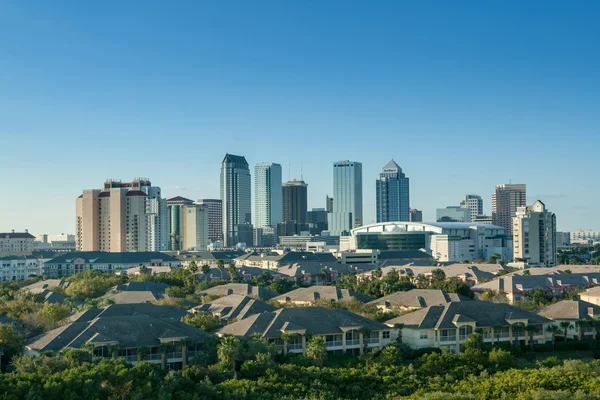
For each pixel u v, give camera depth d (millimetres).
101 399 117375
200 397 120125
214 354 145750
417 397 121062
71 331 151000
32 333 171750
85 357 136625
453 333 172000
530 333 177250
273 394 124250
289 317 166750
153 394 119688
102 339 145750
